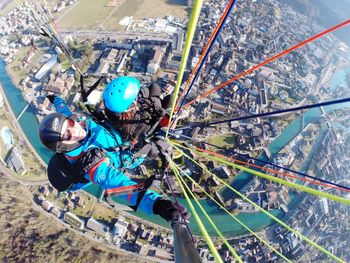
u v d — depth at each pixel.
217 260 3.12
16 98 62.59
